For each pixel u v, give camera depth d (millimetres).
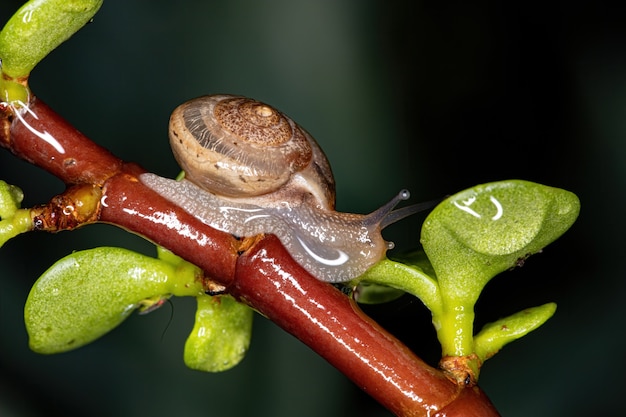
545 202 163
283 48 252
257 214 185
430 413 164
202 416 220
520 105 251
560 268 236
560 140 248
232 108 187
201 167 185
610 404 223
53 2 165
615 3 248
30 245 226
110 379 219
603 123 247
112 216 168
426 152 250
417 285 168
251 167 184
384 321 228
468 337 167
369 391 166
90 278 171
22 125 168
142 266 172
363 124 250
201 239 167
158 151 247
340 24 253
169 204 168
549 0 251
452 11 253
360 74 252
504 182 163
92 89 249
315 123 249
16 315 222
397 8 253
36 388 217
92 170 169
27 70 167
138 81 250
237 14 253
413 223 243
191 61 251
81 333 174
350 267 181
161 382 220
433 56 253
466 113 252
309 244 184
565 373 226
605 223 239
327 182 189
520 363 226
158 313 222
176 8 252
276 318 167
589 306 232
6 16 243
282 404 222
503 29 253
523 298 234
